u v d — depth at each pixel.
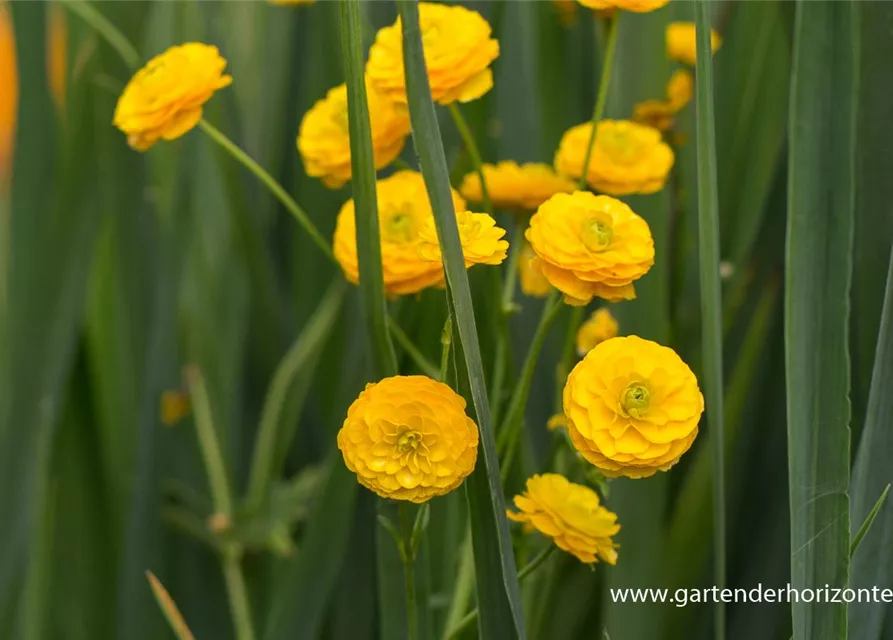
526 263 0.69
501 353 0.67
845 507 0.62
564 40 0.77
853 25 0.61
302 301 0.85
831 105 0.62
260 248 0.80
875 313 0.67
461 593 0.66
